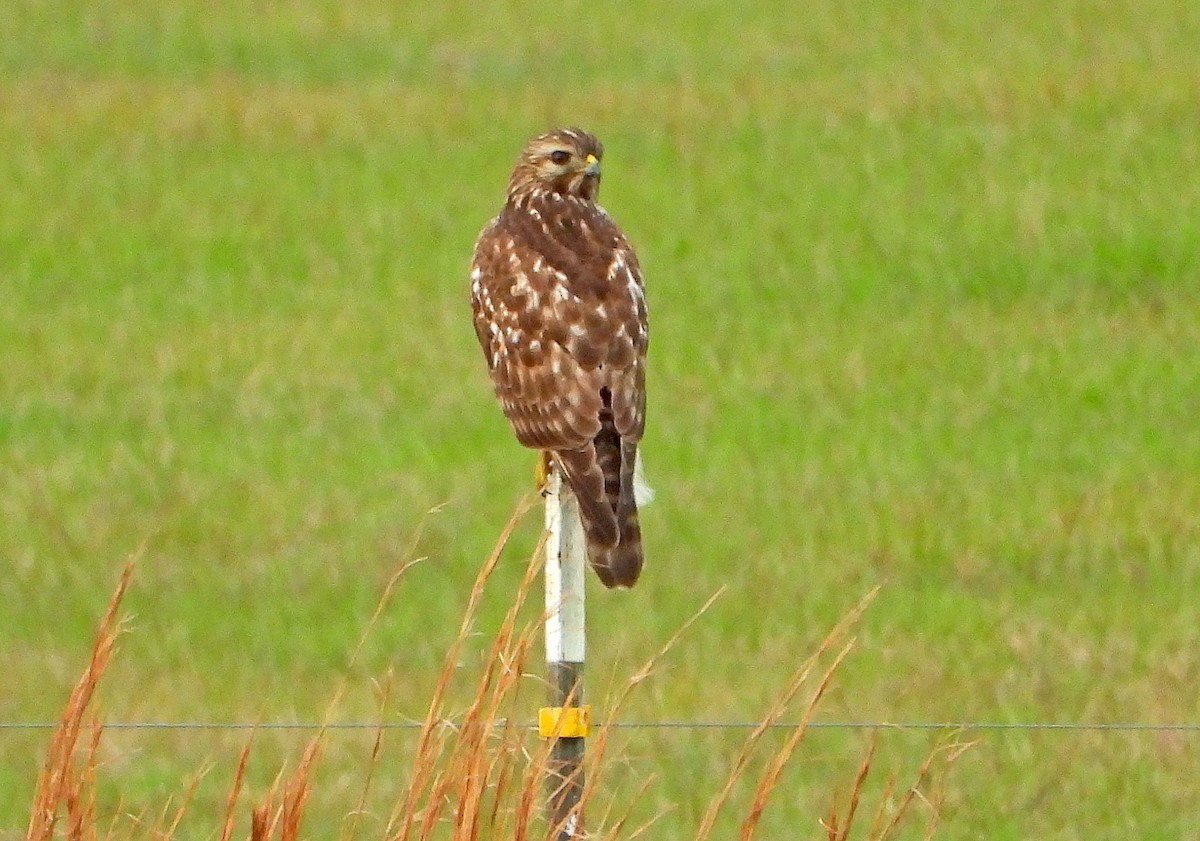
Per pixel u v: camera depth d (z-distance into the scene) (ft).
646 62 107.34
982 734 39.37
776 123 94.84
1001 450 57.16
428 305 73.10
